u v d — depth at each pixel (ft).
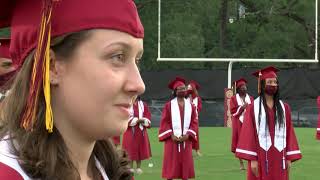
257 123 27.96
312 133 77.61
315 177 40.52
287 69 89.04
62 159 4.67
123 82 4.62
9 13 5.31
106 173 5.72
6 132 4.68
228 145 62.64
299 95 89.04
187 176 38.75
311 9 78.48
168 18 78.43
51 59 4.66
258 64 101.09
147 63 95.86
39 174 4.52
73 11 4.59
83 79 4.59
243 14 77.66
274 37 78.43
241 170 44.21
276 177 28.09
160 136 39.01
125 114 4.66
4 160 4.46
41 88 4.62
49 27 4.52
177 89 39.52
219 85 89.71
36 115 4.62
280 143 28.07
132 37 4.68
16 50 4.96
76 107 4.62
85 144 4.85
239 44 78.54
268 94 28.14
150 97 90.43
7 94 4.91
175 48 78.18
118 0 4.67
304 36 79.00
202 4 77.97
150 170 44.27
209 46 78.64
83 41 4.58
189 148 39.01
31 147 4.57
